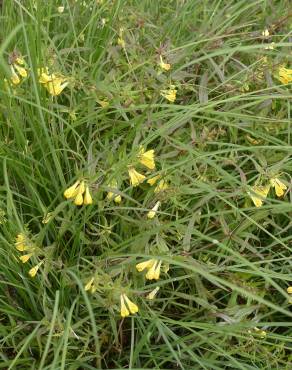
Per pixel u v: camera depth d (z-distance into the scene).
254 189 0.32
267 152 0.37
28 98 0.35
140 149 0.30
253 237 0.33
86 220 0.32
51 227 0.35
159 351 0.33
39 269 0.33
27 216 0.36
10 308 0.33
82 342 0.34
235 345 0.33
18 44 0.40
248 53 0.41
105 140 0.35
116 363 0.33
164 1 0.46
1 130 0.36
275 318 0.36
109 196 0.32
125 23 0.40
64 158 0.35
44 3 0.40
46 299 0.33
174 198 0.32
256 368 0.32
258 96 0.34
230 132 0.37
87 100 0.36
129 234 0.34
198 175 0.34
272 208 0.33
